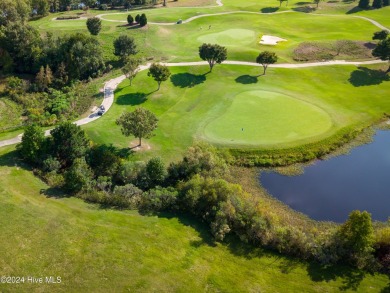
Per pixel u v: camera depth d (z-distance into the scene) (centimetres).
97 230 4619
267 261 4500
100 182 5472
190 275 4169
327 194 5847
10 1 10625
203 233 4828
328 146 6831
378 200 5769
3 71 9362
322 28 13112
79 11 14600
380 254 4544
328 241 4606
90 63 9431
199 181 5247
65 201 5084
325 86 9275
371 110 8212
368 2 15300
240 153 6506
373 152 6869
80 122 7250
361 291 4138
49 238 4394
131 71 8719
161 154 6500
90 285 3878
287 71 9881
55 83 8894
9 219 4591
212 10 14812
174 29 12619
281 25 13312
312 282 4241
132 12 14412
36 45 9612
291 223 5228
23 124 7269
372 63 10569
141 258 4291
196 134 7006
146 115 6228
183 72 9562
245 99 8231
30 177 5516
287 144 6700
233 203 4962
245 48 11012
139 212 5078
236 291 4050
